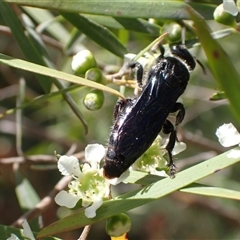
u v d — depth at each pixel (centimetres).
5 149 29
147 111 16
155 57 18
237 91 14
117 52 18
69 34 23
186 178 15
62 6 16
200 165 15
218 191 15
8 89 28
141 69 17
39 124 30
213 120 27
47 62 19
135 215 29
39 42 19
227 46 27
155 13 17
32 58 18
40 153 25
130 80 18
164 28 18
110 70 22
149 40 21
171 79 17
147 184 16
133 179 16
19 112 21
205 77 25
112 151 16
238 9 17
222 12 17
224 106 27
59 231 15
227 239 29
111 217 16
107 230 16
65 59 23
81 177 16
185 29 18
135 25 18
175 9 17
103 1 16
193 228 29
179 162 24
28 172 30
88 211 15
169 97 16
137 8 17
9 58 15
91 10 16
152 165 17
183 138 24
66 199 16
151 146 17
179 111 17
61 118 27
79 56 18
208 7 17
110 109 26
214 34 18
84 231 16
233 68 14
